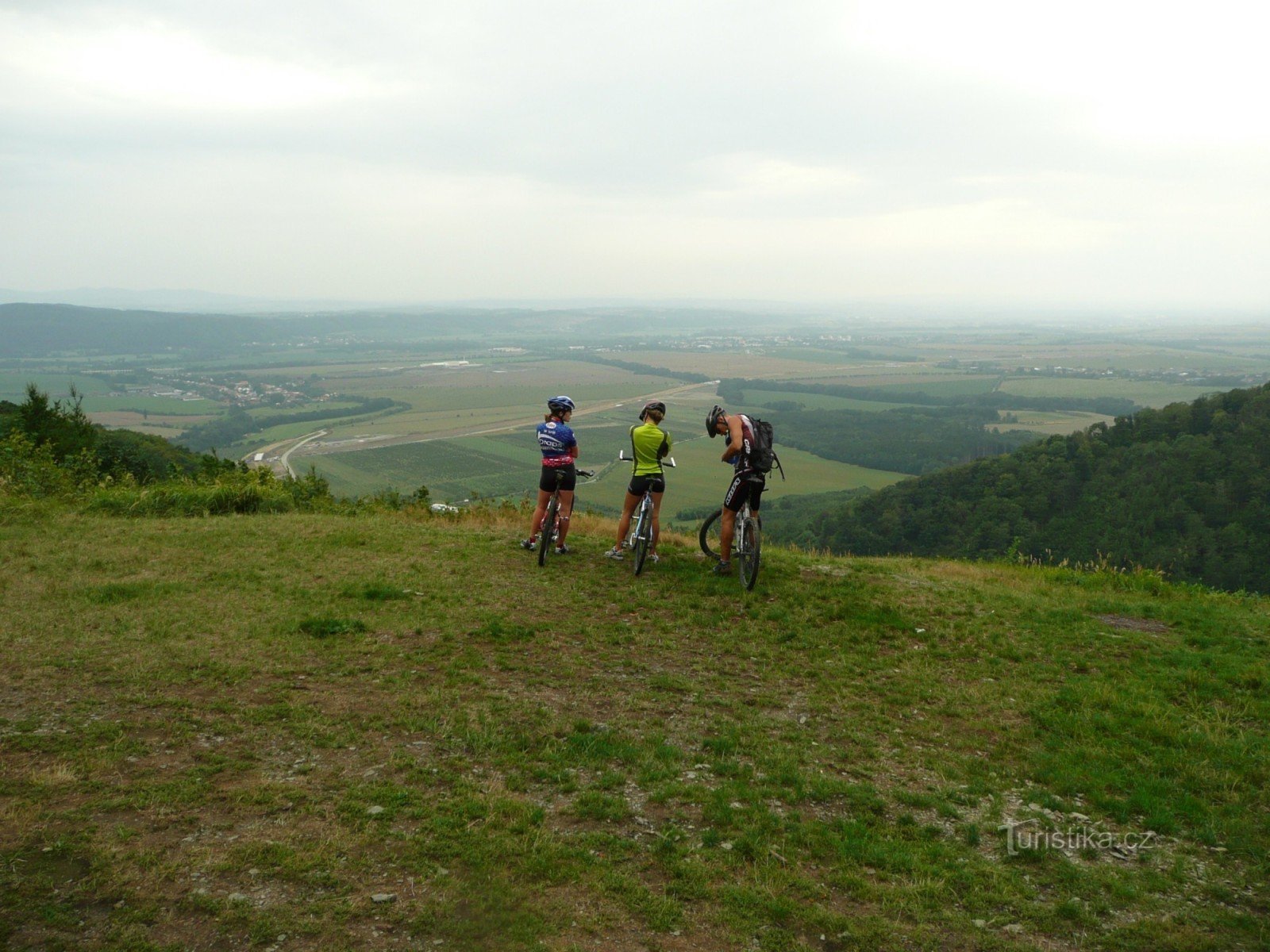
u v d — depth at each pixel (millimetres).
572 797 4547
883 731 5785
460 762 4824
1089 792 5016
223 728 5000
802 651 7434
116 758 4500
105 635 6520
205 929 3201
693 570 9906
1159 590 11266
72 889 3352
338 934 3232
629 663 6812
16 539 9742
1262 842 4480
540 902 3559
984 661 7344
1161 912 3857
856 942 3484
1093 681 6859
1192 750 5586
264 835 3881
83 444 21219
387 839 3930
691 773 4934
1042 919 3734
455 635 7152
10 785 4125
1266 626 8758
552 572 9539
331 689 5793
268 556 9555
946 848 4289
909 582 10125
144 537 10242
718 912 3615
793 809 4590
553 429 9758
